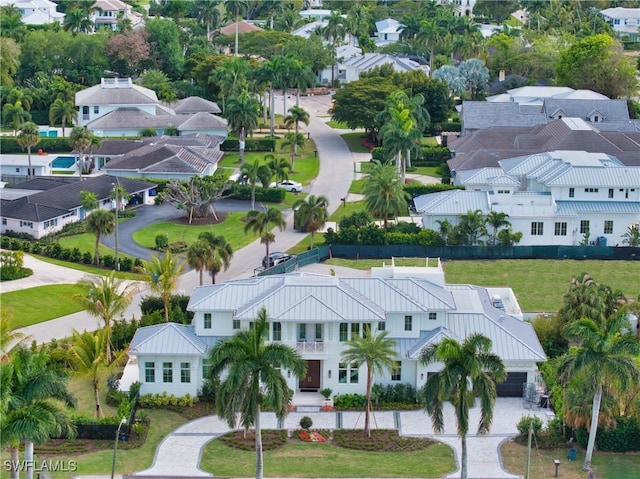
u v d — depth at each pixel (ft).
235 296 425.28
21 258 550.77
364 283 429.79
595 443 374.22
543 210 598.34
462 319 427.33
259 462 336.90
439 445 380.99
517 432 390.42
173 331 417.08
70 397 325.83
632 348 354.54
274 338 415.85
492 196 611.88
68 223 640.58
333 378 415.85
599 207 604.49
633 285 551.18
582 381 362.94
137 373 427.74
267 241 558.15
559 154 652.07
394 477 355.56
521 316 461.37
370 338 383.45
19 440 306.55
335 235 591.78
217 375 341.62
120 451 373.40
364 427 393.70
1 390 303.27
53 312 501.15
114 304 450.30
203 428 394.11
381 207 608.19
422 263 577.84
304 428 392.27
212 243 513.04
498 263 582.35
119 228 639.35
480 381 333.42
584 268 574.15
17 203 634.84
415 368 415.64
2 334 395.75
